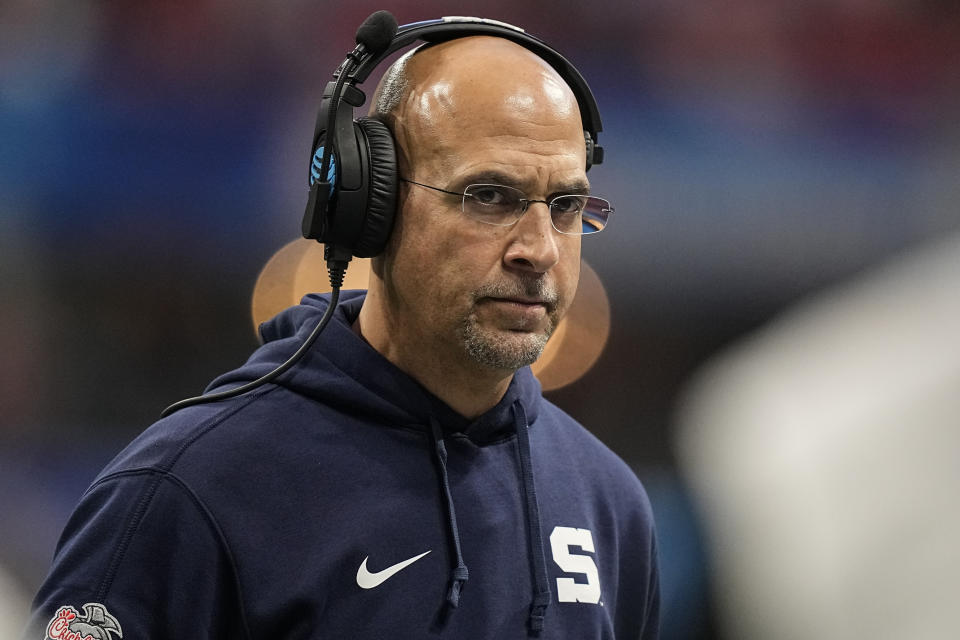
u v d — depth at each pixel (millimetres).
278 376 5422
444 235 5242
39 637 4910
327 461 5340
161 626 4969
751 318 18156
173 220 17172
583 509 6090
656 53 19469
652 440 16562
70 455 14586
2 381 15203
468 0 18953
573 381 16750
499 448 5844
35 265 16297
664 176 19094
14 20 17125
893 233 19094
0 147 16781
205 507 5055
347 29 18141
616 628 6406
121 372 15891
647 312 17797
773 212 19094
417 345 5516
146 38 17547
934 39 19562
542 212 5254
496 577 5488
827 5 19547
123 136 17266
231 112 17734
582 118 6023
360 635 5113
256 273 17156
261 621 5039
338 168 5184
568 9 19312
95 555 5008
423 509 5414
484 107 5211
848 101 19641
